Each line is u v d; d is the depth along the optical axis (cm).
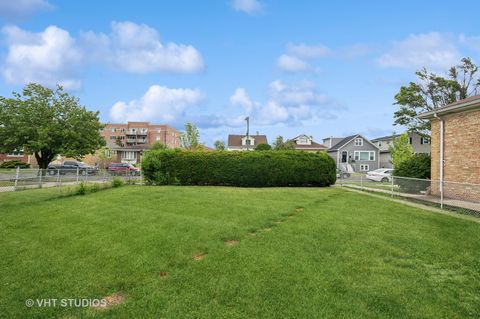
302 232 690
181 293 398
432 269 489
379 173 2806
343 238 646
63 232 699
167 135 8994
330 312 355
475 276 464
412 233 696
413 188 1312
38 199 1189
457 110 1291
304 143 5466
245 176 1795
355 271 475
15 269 480
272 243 608
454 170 1327
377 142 5541
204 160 1823
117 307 366
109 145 7050
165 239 628
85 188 1368
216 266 487
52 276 455
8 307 365
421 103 3422
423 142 4250
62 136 2897
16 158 4959
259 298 385
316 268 482
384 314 352
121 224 759
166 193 1316
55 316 348
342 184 1981
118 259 519
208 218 823
